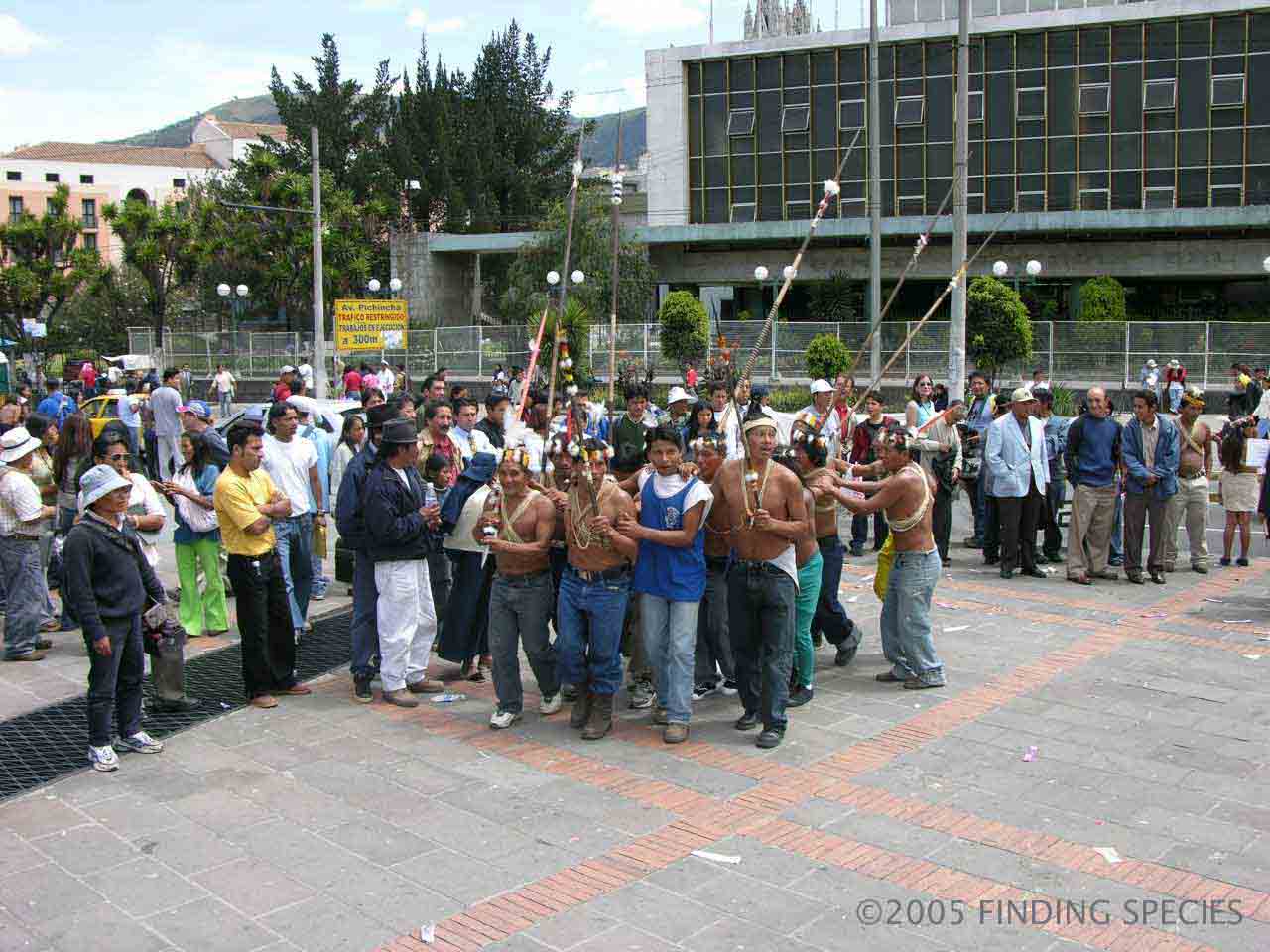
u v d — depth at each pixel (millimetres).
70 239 51062
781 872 5070
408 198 49031
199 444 9203
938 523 11867
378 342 32812
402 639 7496
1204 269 34531
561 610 6891
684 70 38500
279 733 7016
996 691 7656
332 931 4594
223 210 45438
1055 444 11992
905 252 36812
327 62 52906
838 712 7293
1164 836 5395
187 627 9242
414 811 5781
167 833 5543
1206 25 33812
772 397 26719
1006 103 35531
